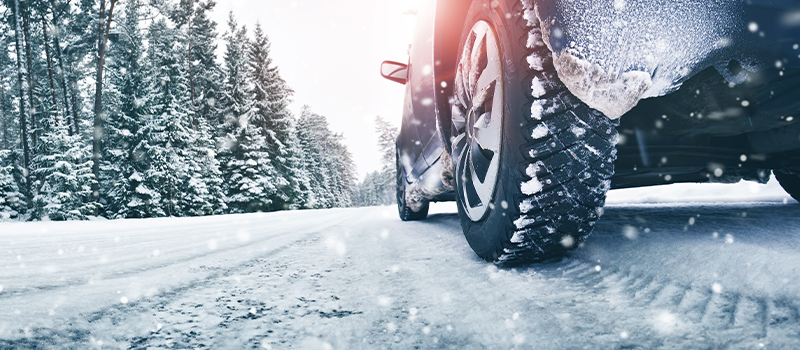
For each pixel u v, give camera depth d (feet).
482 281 3.95
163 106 65.46
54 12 74.28
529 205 4.07
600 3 3.59
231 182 86.94
